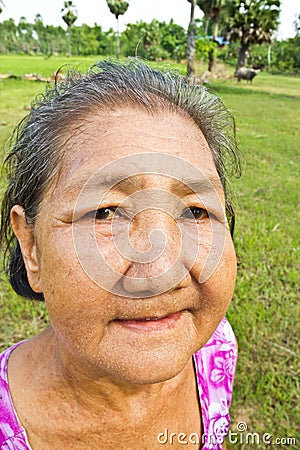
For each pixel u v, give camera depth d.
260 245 4.36
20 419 1.02
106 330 0.76
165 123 0.85
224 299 0.85
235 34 27.08
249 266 3.96
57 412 1.00
